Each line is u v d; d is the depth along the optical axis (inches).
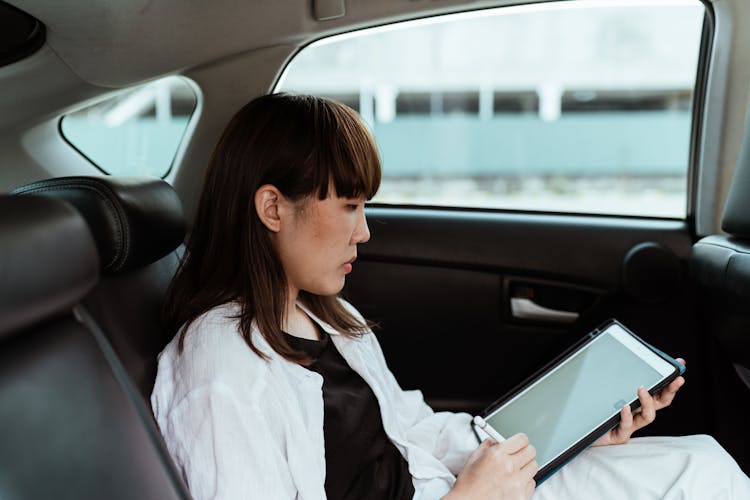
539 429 41.7
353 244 39.1
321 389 38.5
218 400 33.4
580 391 42.6
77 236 25.6
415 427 46.7
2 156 58.4
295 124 37.0
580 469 40.9
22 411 23.5
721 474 38.3
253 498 32.7
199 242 39.3
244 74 59.6
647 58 268.2
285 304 39.3
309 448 35.7
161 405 35.3
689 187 62.6
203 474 32.8
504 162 247.6
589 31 268.5
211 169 38.8
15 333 23.6
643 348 42.6
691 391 60.7
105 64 54.6
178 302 39.0
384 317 63.8
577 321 62.7
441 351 64.2
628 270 61.0
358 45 62.8
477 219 63.6
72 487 23.8
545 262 62.4
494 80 255.1
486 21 61.5
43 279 24.0
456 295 63.6
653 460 39.5
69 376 25.6
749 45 58.1
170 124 62.7
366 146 37.8
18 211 23.9
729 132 59.4
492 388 64.3
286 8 56.3
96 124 61.2
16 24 49.1
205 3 53.4
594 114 261.1
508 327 63.6
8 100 54.9
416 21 59.5
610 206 64.1
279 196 37.1
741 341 49.8
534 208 64.4
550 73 264.5
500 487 37.8
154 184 38.8
